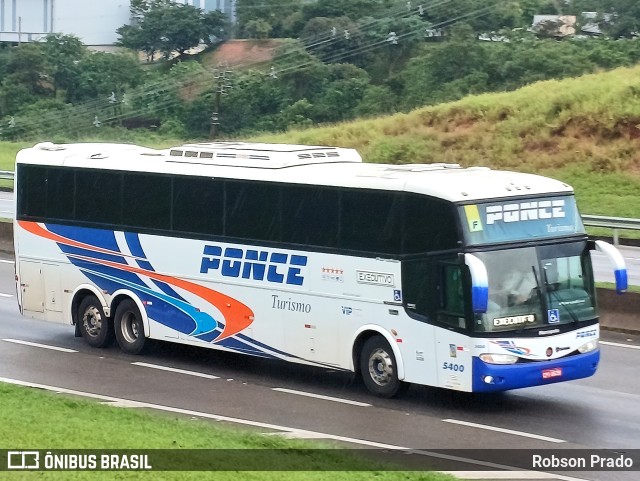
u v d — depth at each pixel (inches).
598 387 629.9
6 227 1247.5
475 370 550.6
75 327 764.0
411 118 2153.1
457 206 557.3
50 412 499.5
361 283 601.3
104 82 2797.7
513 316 555.2
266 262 648.4
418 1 2760.8
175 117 2613.2
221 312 673.6
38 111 2709.2
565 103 1974.7
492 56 2427.4
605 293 824.9
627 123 1859.0
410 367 581.6
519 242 564.1
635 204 1643.7
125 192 724.0
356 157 689.6
